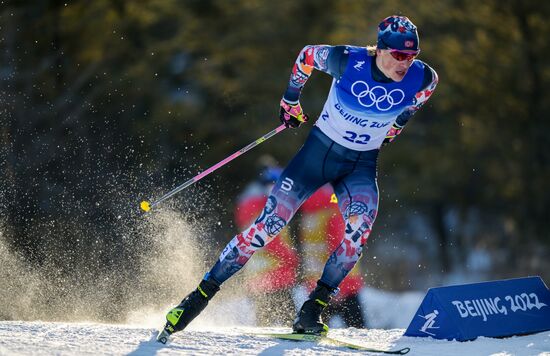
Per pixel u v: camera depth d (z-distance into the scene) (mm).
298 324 16469
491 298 17359
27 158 42438
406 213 59438
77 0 49625
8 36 47031
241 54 52562
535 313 17672
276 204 16469
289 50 53688
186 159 50500
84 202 37812
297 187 16578
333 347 15547
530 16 61594
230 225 40812
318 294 16594
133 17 50844
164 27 53656
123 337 15523
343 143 16484
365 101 16047
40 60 47812
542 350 15586
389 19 15695
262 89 52531
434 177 56812
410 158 56219
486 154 59938
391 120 16453
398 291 56062
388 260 57625
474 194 60281
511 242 63094
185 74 52125
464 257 62594
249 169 52656
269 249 26719
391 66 15719
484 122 59812
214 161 52031
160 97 51031
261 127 52000
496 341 16500
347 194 16656
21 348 13523
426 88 16453
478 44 59281
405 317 36312
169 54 50906
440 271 61656
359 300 26312
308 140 16797
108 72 49906
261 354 14406
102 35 49969
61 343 14391
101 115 48438
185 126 51594
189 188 42875
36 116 45625
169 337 15578
